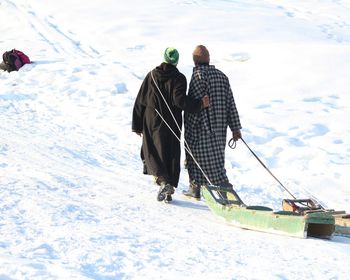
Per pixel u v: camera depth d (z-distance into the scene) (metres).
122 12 67.31
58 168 23.19
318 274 13.43
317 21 68.31
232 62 47.88
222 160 20.25
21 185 19.92
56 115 33.16
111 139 29.47
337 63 45.75
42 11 68.69
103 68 44.88
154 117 20.19
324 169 27.08
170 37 57.03
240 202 18.98
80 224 16.28
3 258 12.55
